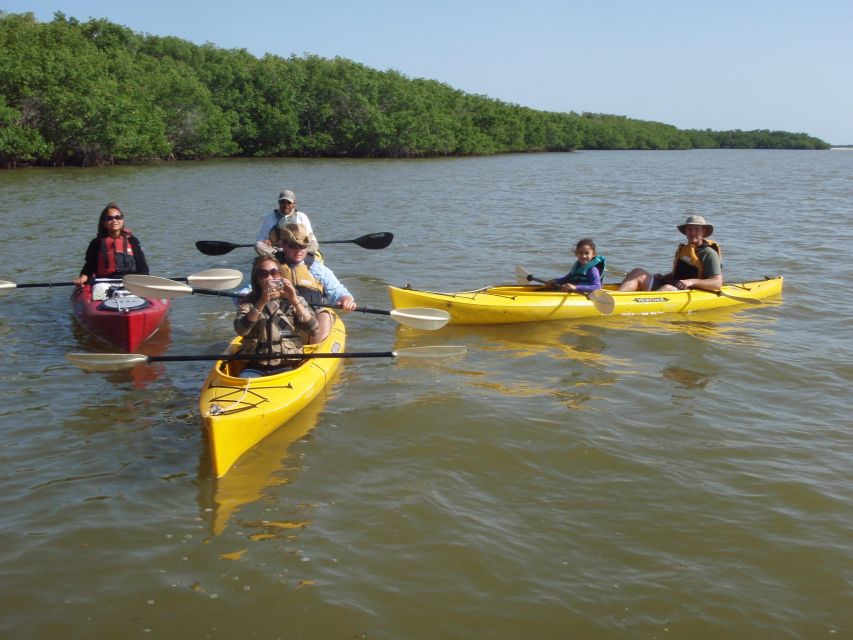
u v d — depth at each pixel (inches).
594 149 4842.5
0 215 663.8
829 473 190.7
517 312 327.9
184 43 2445.9
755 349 293.1
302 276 277.9
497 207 842.8
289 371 227.5
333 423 217.0
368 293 390.0
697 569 150.8
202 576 146.9
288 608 138.1
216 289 312.0
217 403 204.5
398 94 2461.9
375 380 253.8
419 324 280.8
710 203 918.4
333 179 1307.8
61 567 148.9
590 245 348.2
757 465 194.7
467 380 255.8
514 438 208.5
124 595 141.2
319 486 181.5
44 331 303.7
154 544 157.0
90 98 1456.7
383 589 143.6
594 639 131.5
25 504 171.3
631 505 174.7
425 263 474.3
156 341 297.6
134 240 331.6
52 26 1675.7
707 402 238.1
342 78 2357.3
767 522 167.9
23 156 1369.3
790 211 813.9
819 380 258.5
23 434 206.5
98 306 292.8
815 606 140.5
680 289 362.0
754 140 6614.2
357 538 159.9
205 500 174.9
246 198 903.1
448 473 188.5
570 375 262.7
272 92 2230.6
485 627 134.1
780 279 394.6
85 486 180.2
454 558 153.3
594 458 197.8
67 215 674.2
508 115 3191.4
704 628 134.5
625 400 238.8
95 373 255.8
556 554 155.3
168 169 1518.2
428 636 131.8
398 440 206.4
